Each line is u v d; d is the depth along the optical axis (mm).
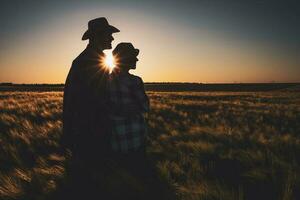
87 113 4070
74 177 4414
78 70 4047
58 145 7242
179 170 5227
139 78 4488
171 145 7223
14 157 6008
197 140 8055
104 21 4184
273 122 14180
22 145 7324
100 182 4383
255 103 29656
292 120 15219
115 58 4383
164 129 10430
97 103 4105
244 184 4969
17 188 4379
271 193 4578
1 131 9664
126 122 4434
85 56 4098
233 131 9352
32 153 6703
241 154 6434
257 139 8180
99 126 4156
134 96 4414
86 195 4258
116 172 4445
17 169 5211
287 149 7020
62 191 4324
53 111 15883
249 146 7535
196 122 12578
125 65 4387
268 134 9375
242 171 5613
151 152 6738
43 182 4574
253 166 5707
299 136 9641
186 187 4410
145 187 4352
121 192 4266
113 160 4453
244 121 13852
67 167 4879
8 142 7434
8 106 18297
